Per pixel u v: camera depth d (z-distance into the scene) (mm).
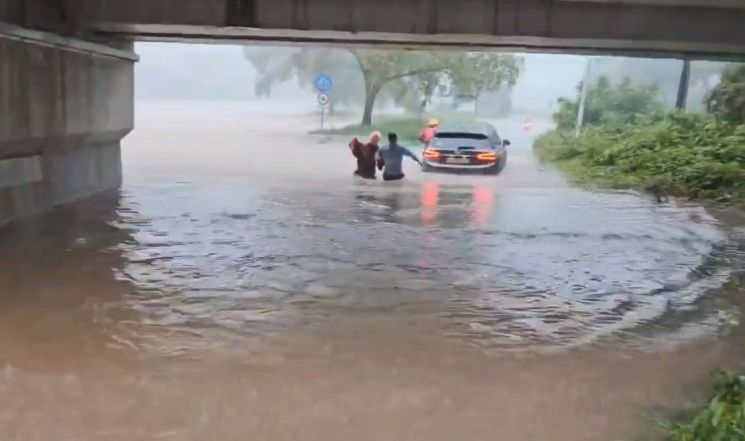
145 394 5953
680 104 33000
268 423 5504
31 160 13648
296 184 18906
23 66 12648
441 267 10289
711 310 8617
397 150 19984
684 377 6574
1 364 6484
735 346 7410
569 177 22359
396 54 41062
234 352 6902
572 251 11539
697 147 23734
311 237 12086
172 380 6230
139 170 21547
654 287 9562
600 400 6055
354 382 6289
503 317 8172
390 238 12148
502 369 6676
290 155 27422
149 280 9219
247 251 10930
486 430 5480
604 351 7211
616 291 9336
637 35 14750
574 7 14438
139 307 8133
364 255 10875
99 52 15859
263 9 14062
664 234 13211
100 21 13875
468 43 16359
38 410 5621
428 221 13867
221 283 9164
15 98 12406
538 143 33562
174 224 12969
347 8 14164
